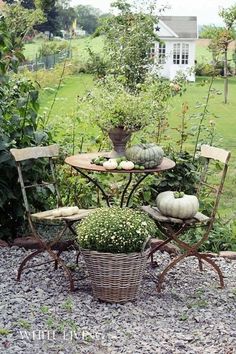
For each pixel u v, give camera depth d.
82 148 6.62
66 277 5.08
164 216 4.93
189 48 30.41
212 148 5.10
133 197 6.19
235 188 8.60
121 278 4.48
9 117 5.76
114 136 5.29
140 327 4.17
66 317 4.29
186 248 4.96
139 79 9.70
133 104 5.15
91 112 5.23
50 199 6.16
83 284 4.95
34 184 5.42
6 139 5.55
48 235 5.89
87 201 6.24
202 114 6.64
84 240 4.48
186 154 6.23
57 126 6.55
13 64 5.95
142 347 3.86
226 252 5.75
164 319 4.33
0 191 5.65
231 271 5.35
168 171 6.11
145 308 4.51
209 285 5.01
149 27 10.57
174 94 6.40
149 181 6.13
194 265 5.45
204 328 4.18
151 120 5.33
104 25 10.70
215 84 24.06
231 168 9.80
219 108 17.34
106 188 6.31
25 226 6.00
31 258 5.12
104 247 4.42
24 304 4.50
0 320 4.21
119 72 9.65
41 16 7.79
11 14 7.10
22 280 5.02
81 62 11.12
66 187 6.23
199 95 17.50
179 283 5.04
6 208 5.90
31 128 5.78
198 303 4.59
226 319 4.34
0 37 5.83
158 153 5.07
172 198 4.87
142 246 4.48
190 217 4.87
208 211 6.11
